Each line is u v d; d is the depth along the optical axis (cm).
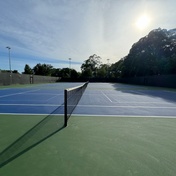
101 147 331
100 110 702
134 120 539
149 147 334
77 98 935
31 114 614
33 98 1100
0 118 552
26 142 351
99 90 1903
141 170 252
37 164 266
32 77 3462
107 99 1074
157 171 250
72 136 388
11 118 553
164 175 240
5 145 337
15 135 392
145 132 423
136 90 1933
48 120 528
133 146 338
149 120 542
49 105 821
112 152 310
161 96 1288
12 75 2709
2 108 737
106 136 391
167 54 3147
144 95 1356
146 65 3288
